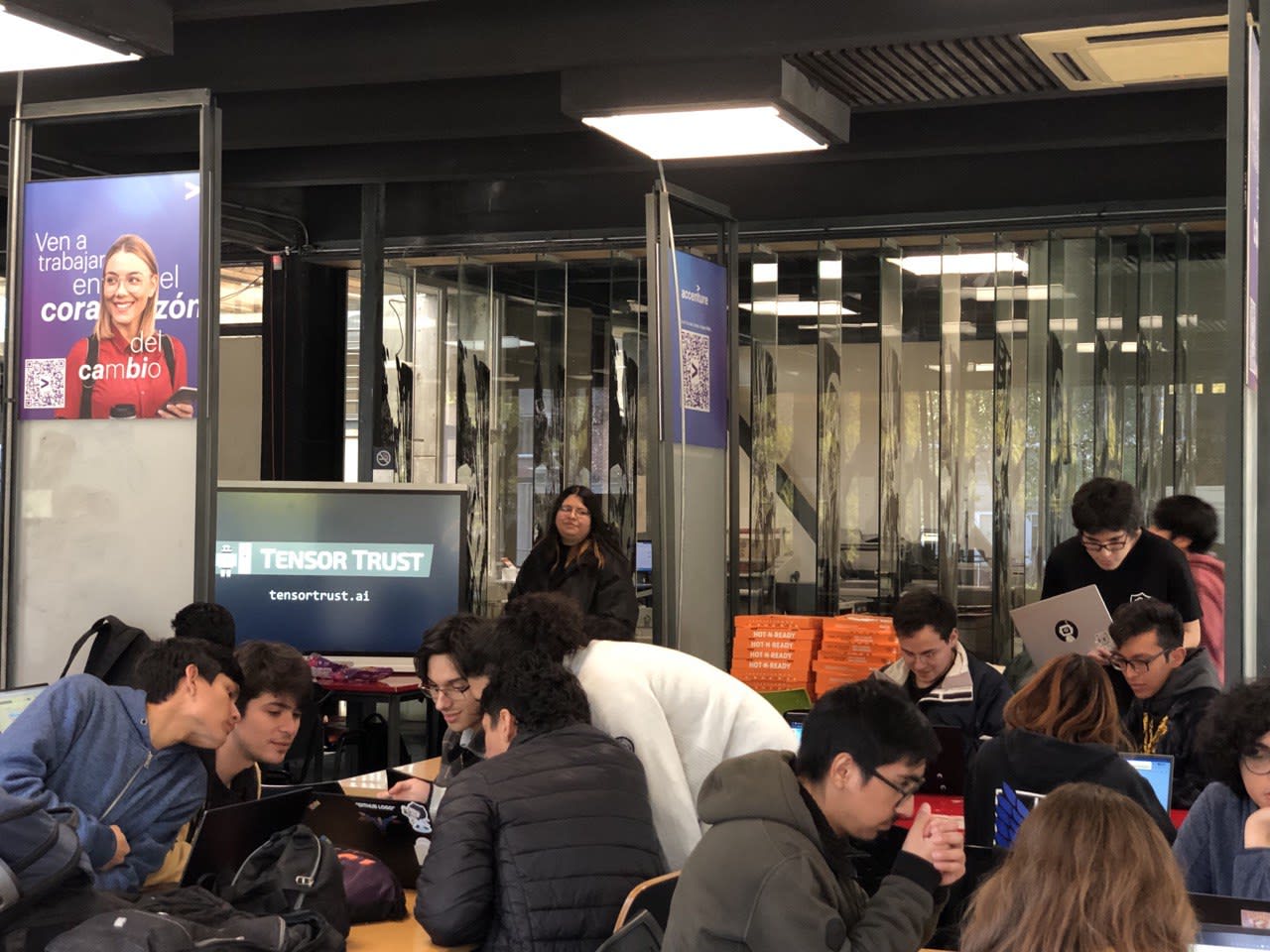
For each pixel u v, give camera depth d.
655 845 3.51
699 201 7.86
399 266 11.44
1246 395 3.79
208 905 3.19
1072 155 9.38
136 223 5.59
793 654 8.07
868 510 10.46
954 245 10.09
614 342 11.10
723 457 8.21
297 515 8.98
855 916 2.61
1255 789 3.40
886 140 8.55
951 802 4.36
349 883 3.74
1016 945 1.99
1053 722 3.88
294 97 8.36
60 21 5.23
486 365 11.41
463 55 6.77
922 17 6.07
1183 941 1.96
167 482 5.55
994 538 10.05
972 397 10.16
